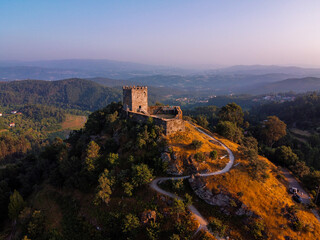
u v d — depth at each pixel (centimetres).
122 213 5362
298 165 7550
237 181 5594
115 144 7725
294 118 19112
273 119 11356
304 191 6431
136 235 4919
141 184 5731
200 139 7738
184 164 6272
